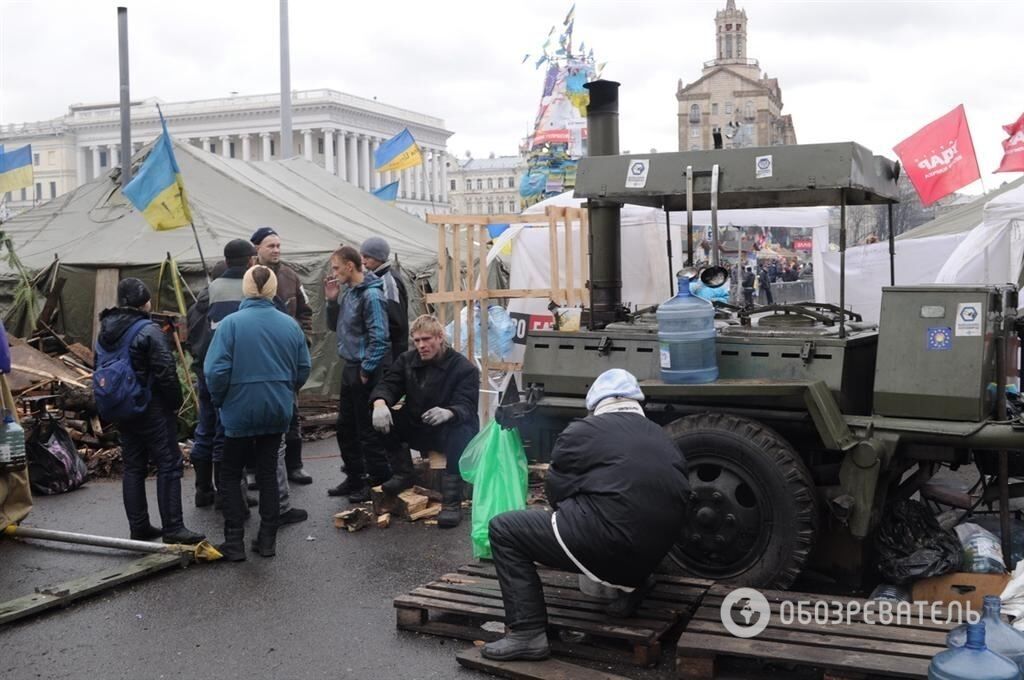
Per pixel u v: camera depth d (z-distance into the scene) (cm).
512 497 562
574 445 434
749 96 8781
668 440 441
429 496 711
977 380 470
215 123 8738
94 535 632
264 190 1415
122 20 1401
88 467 873
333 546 629
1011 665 340
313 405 1115
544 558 430
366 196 1736
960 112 1030
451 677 426
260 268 600
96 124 8800
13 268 1192
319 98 8356
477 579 517
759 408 511
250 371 580
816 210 1188
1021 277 1076
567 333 571
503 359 883
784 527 475
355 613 507
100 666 445
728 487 488
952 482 644
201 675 434
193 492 793
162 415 624
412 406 685
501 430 574
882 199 588
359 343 714
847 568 504
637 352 550
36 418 820
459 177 12319
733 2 10125
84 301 1159
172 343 936
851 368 511
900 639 408
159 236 1216
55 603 517
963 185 1033
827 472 513
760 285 2323
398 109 9175
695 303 507
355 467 745
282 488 683
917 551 490
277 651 459
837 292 1401
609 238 650
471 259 809
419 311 1312
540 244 1064
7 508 654
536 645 429
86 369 1028
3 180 1404
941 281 1125
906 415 486
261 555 606
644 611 455
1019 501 628
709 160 532
